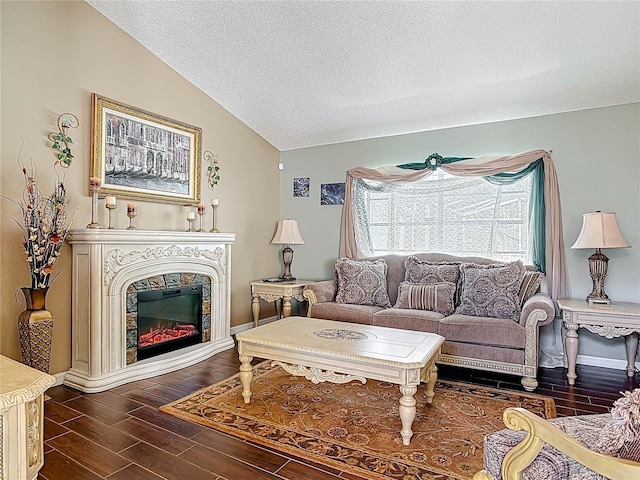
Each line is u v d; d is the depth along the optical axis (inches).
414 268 160.1
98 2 122.8
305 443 84.7
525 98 142.8
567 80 130.5
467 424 94.1
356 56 133.2
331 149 197.5
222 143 174.6
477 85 139.4
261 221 198.5
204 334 152.4
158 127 145.2
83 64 122.6
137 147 137.8
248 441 85.4
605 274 131.6
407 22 115.5
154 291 133.6
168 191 149.2
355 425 93.4
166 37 135.6
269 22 123.3
